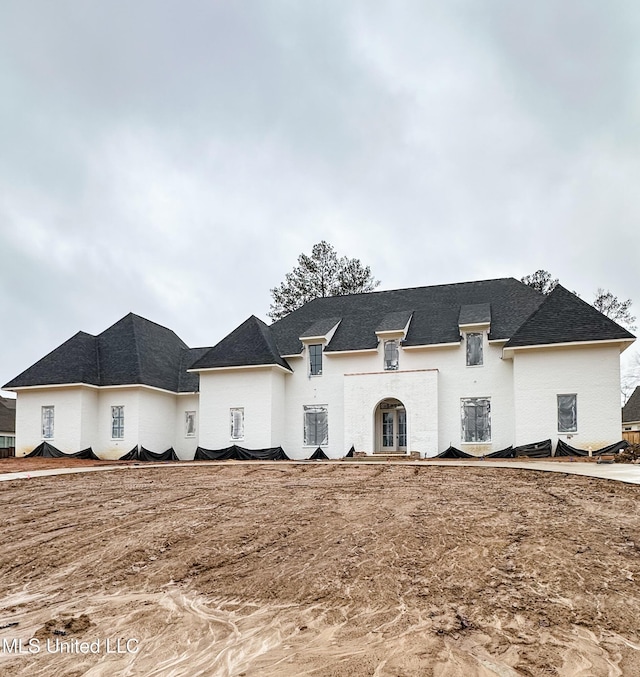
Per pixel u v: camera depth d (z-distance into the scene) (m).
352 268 44.16
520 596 5.71
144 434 25.72
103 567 7.48
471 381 23.50
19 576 7.39
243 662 4.77
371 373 24.19
